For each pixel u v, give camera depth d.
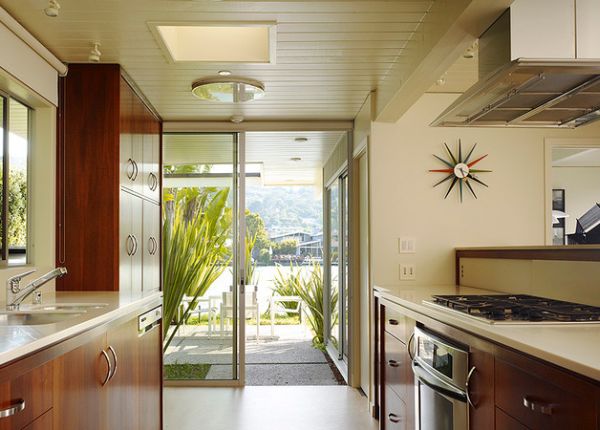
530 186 4.05
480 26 2.25
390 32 2.85
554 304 2.29
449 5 2.27
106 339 2.27
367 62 3.31
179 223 4.95
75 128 3.24
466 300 2.46
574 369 1.25
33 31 2.82
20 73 2.64
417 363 2.56
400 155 4.02
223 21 2.71
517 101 2.36
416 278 3.97
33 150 3.08
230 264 4.93
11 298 2.39
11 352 1.37
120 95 3.30
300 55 3.19
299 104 4.31
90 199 3.21
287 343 7.15
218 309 4.91
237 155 4.97
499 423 1.72
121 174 3.29
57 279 3.20
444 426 2.20
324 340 6.83
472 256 3.65
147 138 4.13
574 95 2.20
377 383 3.85
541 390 1.44
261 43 3.29
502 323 1.84
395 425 3.10
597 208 6.18
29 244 3.05
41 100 2.96
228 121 4.87
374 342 3.91
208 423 3.77
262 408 4.13
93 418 2.09
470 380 1.96
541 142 4.07
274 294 9.39
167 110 4.45
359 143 4.52
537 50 2.04
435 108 4.04
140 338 2.88
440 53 2.59
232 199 4.96
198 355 4.88
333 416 3.92
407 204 4.00
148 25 2.74
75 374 1.89
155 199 4.43
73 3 2.50
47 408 1.64
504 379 1.68
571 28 2.04
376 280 3.95
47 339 1.58
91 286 3.20
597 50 2.03
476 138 4.04
